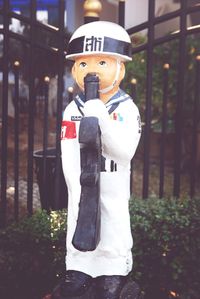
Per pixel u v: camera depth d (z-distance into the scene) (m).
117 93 1.95
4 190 3.00
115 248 1.91
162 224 2.78
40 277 2.85
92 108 1.73
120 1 2.94
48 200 3.32
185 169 6.59
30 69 2.99
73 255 1.95
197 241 2.79
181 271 2.79
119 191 1.91
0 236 2.85
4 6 2.93
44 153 3.14
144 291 2.83
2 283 2.85
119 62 1.91
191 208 2.88
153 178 6.20
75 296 1.93
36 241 2.77
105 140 1.79
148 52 3.02
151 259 2.81
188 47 6.31
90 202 1.74
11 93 6.88
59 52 3.00
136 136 1.89
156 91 6.48
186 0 2.98
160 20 3.00
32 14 2.98
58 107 2.99
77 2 7.84
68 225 1.96
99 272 1.95
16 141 3.00
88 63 1.88
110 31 1.87
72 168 1.91
